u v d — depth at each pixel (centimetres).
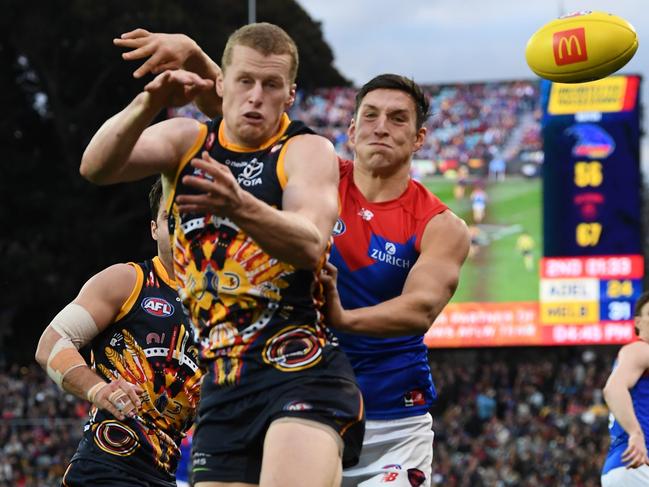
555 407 2756
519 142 2572
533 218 2544
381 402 555
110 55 3444
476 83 2600
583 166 2519
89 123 3512
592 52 570
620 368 676
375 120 538
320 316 421
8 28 3466
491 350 3469
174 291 557
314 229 379
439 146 2608
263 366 405
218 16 3644
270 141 410
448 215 538
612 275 2498
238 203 358
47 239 3441
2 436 2369
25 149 3625
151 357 548
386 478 557
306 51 3791
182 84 385
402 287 540
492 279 2547
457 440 2597
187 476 1469
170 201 417
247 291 402
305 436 395
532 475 2444
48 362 531
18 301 3334
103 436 545
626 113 2502
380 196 543
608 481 695
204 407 418
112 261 3500
